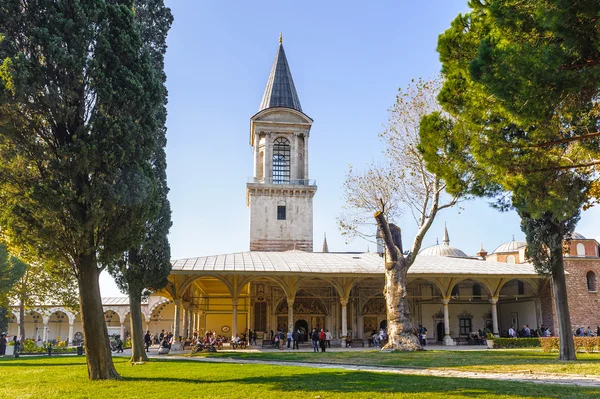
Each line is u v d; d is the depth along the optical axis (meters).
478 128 14.64
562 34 10.62
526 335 45.59
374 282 50.47
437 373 19.23
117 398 12.98
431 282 48.94
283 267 43.22
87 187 16.19
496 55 11.20
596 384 15.38
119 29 17.27
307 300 49.97
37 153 16.02
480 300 53.25
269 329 48.81
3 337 38.72
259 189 63.59
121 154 16.58
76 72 15.90
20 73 14.71
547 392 13.11
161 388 14.64
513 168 14.51
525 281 47.25
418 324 51.66
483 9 13.73
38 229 16.17
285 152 67.06
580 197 15.63
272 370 19.97
